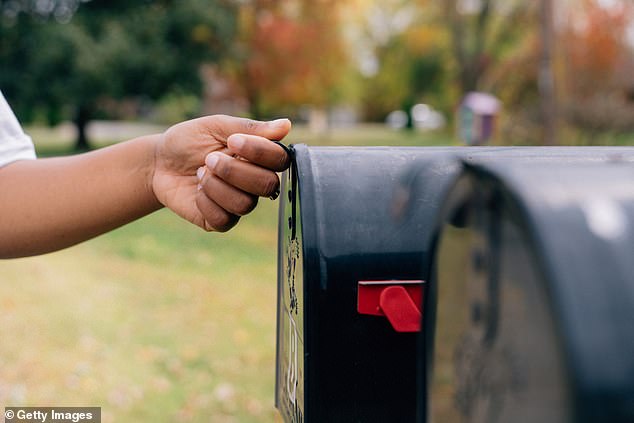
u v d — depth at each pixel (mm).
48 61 23641
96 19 25328
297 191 1324
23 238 1246
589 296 607
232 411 4082
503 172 710
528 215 655
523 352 668
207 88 29844
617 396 577
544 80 10836
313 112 42094
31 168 1269
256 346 5191
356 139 31859
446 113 34875
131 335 5355
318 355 1239
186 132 1272
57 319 5637
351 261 1241
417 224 1265
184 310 6109
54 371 4582
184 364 4785
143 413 4039
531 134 14672
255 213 12516
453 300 805
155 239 9484
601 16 14773
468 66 22781
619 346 589
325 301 1237
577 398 584
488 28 22719
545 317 633
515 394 683
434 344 856
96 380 4461
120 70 24062
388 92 44469
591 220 641
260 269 7941
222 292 6797
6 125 1281
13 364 4676
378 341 1248
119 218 1294
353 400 1250
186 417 3990
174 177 1286
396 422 1255
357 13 32188
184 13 24656
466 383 776
